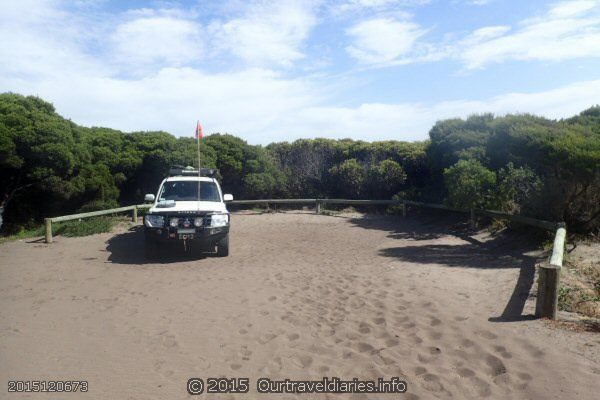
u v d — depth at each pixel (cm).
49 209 1584
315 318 554
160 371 407
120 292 682
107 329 516
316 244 1176
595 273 714
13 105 1472
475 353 430
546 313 516
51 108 1666
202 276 791
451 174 1264
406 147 2002
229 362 427
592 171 867
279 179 2161
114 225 1506
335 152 2227
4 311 589
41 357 436
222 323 536
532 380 370
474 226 1249
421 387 371
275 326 525
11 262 941
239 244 1182
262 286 714
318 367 414
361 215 1867
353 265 881
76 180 1548
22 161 1363
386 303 608
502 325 500
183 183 1118
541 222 906
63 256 1007
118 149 1839
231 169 2061
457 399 350
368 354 441
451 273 783
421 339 471
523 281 690
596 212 938
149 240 944
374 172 1942
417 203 1605
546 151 1008
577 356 409
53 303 624
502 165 1271
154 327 523
